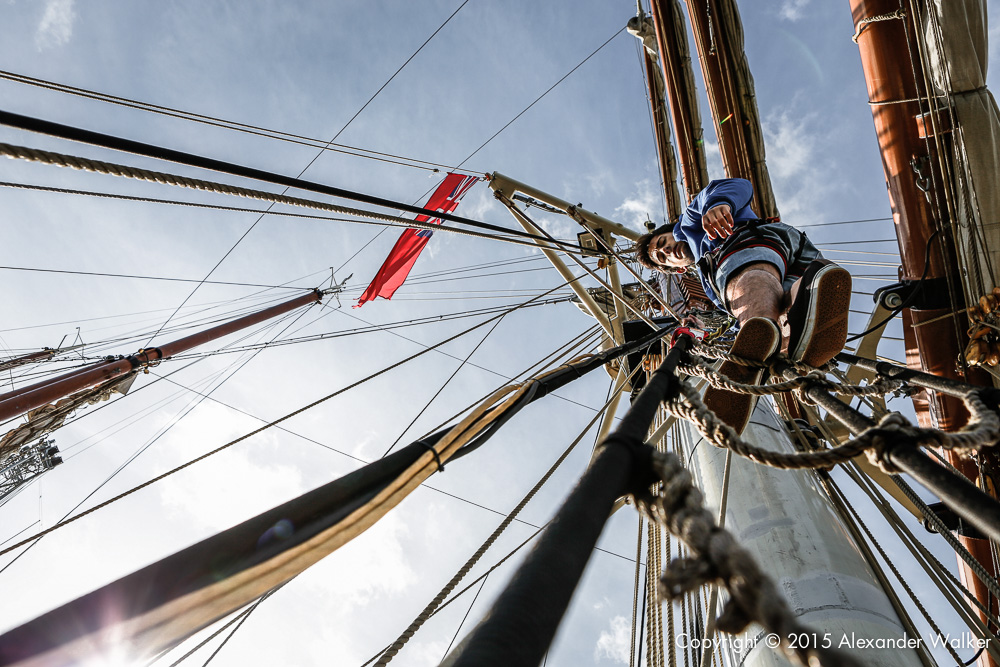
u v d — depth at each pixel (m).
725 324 4.96
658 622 3.82
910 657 3.19
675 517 1.01
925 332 6.50
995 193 5.80
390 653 2.75
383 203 3.77
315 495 1.86
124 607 1.41
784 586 3.57
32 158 2.11
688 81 10.02
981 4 6.13
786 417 5.83
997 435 1.48
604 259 7.47
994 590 2.70
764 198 9.22
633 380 7.66
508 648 0.77
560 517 1.06
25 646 1.26
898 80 6.61
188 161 2.61
